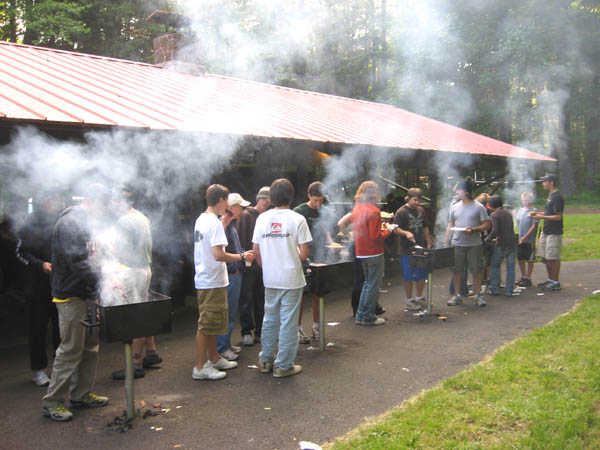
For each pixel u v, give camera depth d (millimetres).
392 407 3848
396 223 6949
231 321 4965
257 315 5621
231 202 4918
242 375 4562
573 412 3598
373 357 4996
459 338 5590
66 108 5777
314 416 3711
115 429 3539
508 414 3605
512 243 7559
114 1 25344
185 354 5227
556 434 3322
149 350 4840
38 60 8625
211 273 4336
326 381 4387
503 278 9141
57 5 22109
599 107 25188
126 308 3514
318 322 5605
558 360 4652
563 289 8039
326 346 5359
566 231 15477
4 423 3629
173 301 7520
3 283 6801
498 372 4398
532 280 8898
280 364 4461
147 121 6055
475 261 7043
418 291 7176
